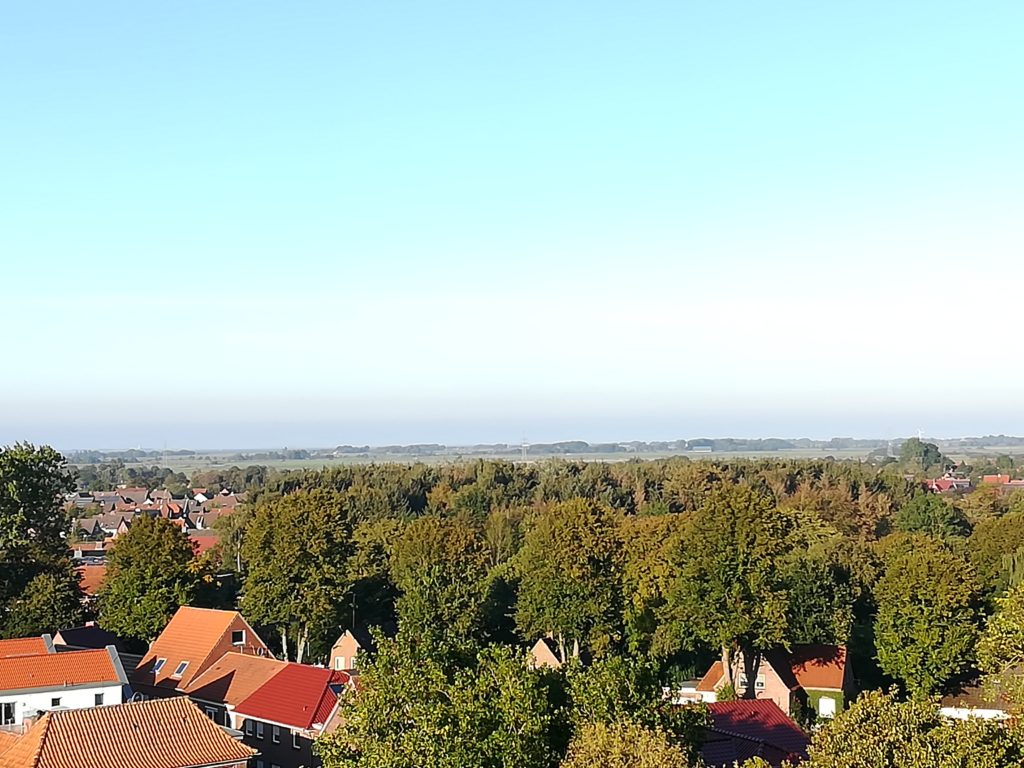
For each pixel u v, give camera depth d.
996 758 31.08
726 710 54.84
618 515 140.00
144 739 49.94
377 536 116.81
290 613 86.31
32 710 59.41
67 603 88.56
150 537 90.00
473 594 87.81
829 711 75.25
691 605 73.62
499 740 34.84
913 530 130.38
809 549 102.75
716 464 181.00
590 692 37.00
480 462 188.88
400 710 37.31
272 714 62.88
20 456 93.19
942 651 75.06
